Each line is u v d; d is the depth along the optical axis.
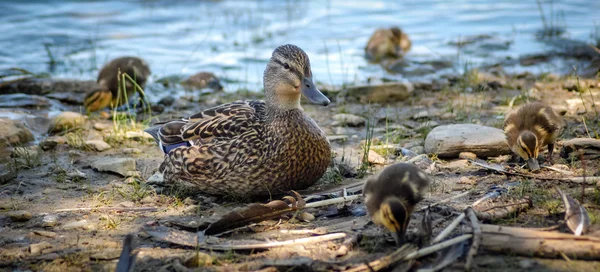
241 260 7.83
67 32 21.98
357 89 15.70
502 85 16.25
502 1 25.98
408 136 12.80
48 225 9.09
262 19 24.00
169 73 18.31
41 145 12.49
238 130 9.82
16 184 10.76
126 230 8.90
